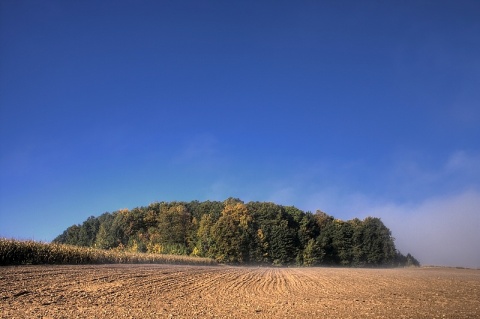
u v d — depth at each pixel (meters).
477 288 17.73
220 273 27.16
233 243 74.75
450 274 31.86
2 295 11.30
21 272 17.19
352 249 92.56
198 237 80.62
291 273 31.36
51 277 16.27
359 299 13.59
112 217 97.62
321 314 10.04
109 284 15.54
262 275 27.56
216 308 10.94
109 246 85.12
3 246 22.27
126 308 10.38
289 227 88.06
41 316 8.75
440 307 11.48
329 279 23.97
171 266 33.09
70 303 10.79
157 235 85.12
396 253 98.25
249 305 11.73
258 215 87.81
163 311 10.07
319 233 94.88
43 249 24.84
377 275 28.67
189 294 14.34
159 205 98.25
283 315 9.82
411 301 13.03
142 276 19.86
